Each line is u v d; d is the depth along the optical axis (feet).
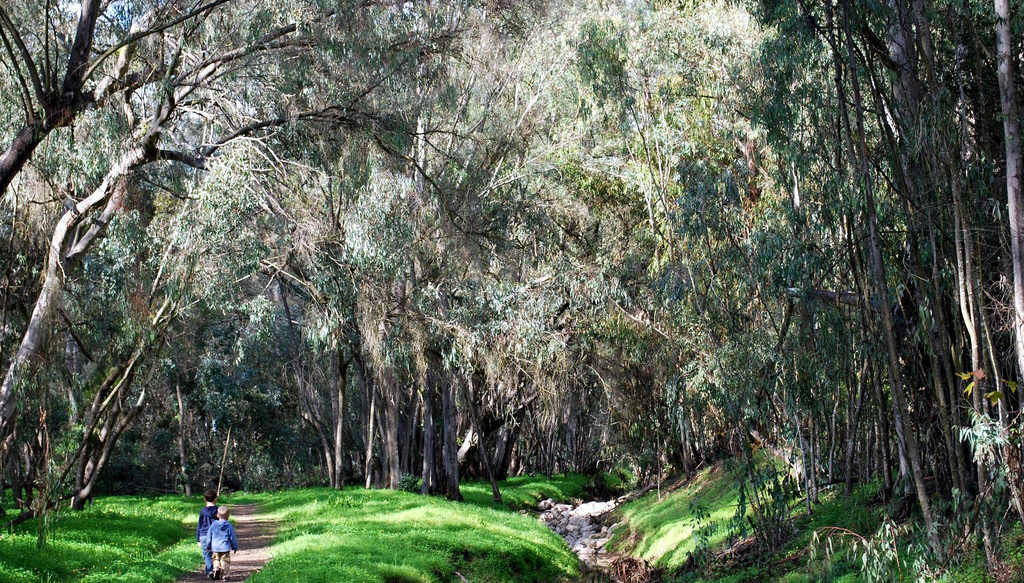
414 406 131.54
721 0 65.87
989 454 32.40
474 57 78.07
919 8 35.83
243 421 150.92
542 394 99.55
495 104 91.76
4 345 62.80
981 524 33.50
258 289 108.78
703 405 66.69
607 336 97.19
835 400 57.98
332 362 135.64
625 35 68.90
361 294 77.82
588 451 186.50
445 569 54.65
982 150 38.60
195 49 60.80
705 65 67.62
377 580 46.03
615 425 123.65
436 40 63.77
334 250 74.08
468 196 86.07
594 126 91.66
